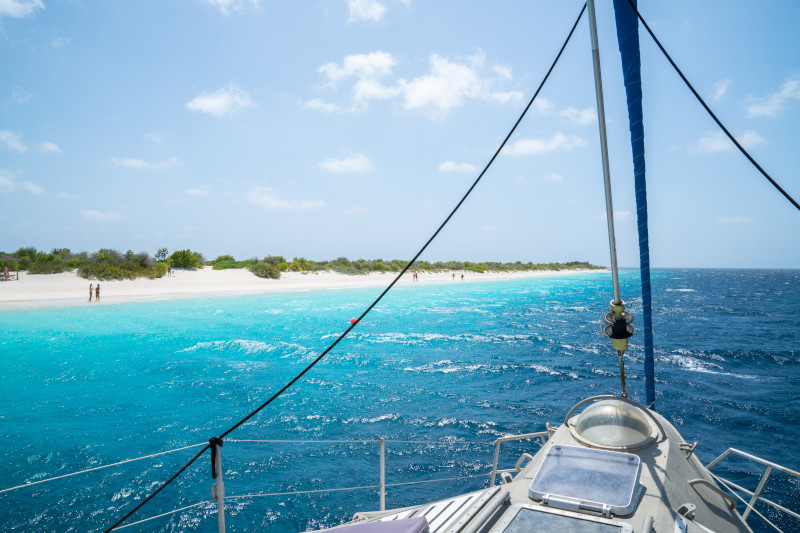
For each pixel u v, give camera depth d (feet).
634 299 231.91
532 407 60.08
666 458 11.98
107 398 61.41
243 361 84.28
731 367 84.58
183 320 133.80
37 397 61.36
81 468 40.88
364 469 41.96
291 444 47.16
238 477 40.19
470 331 123.95
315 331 119.34
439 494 37.99
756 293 303.48
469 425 52.95
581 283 403.95
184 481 39.17
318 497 37.06
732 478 41.27
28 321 125.90
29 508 34.32
